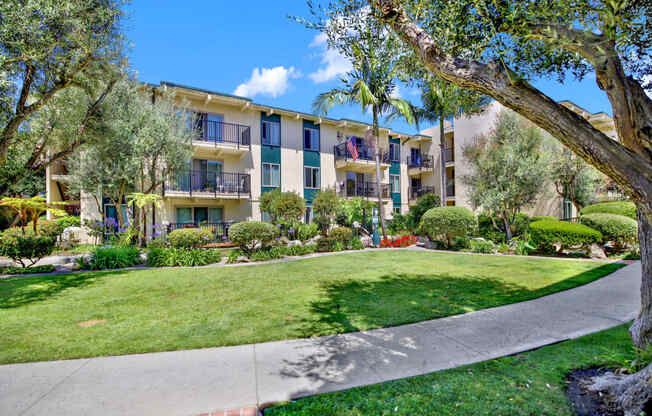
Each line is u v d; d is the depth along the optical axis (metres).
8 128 6.73
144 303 5.54
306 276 7.92
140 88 14.13
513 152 12.92
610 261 9.51
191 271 8.71
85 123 8.60
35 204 13.10
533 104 2.60
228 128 17.17
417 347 3.54
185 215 16.44
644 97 2.45
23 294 6.21
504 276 7.61
